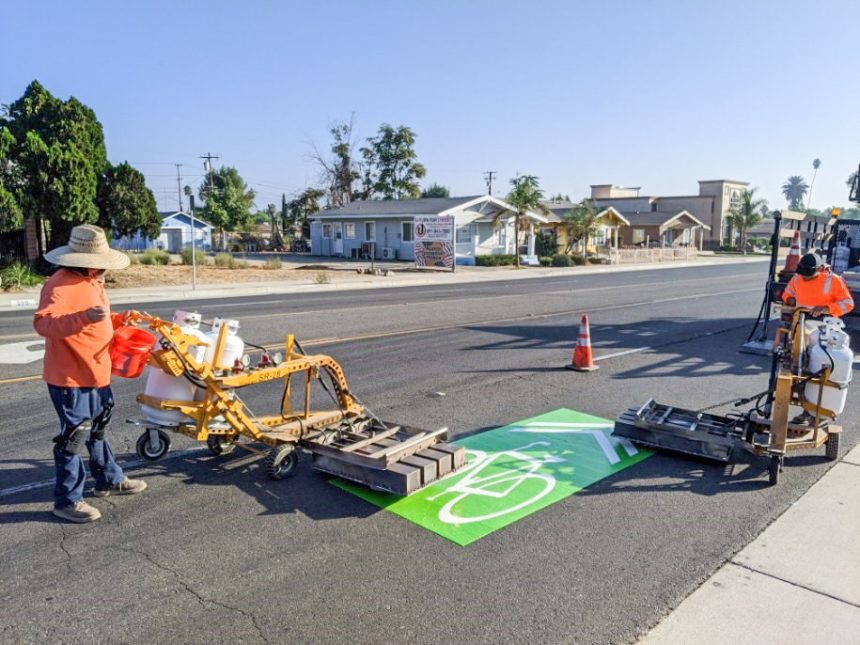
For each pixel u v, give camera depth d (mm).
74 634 3176
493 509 4609
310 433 5355
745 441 5379
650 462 5562
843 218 14508
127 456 5539
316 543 4098
